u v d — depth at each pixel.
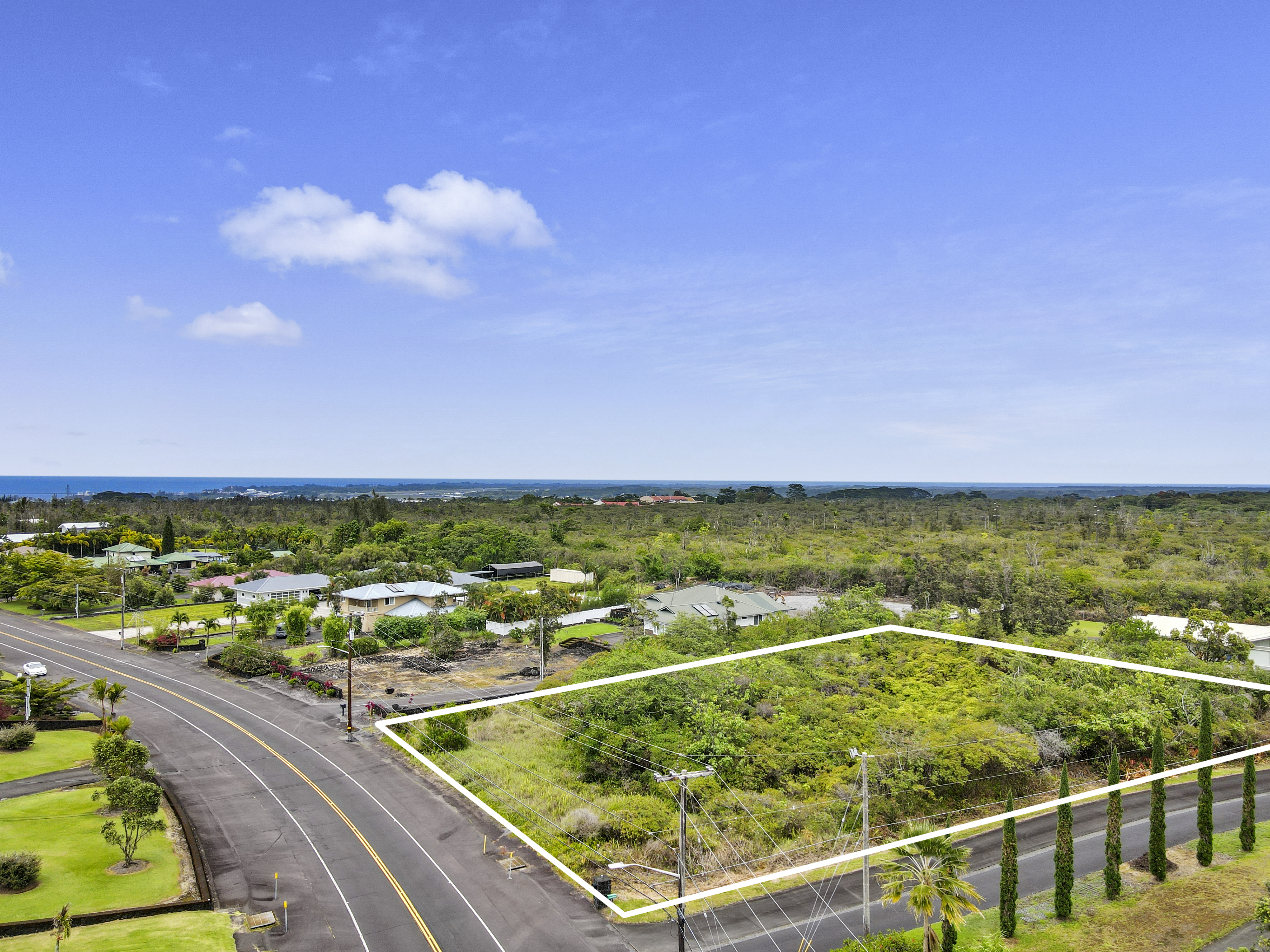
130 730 53.34
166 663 72.31
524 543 146.88
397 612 88.56
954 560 118.94
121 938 28.39
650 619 86.44
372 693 63.81
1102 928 32.94
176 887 32.97
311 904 32.19
